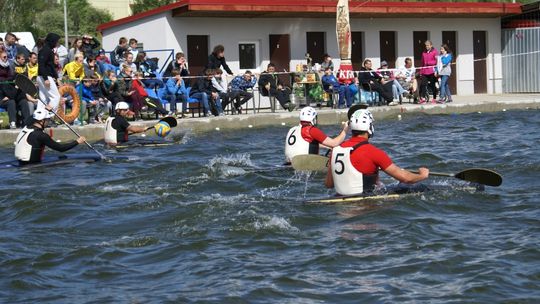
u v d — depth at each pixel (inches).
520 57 1549.0
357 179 536.4
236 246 442.3
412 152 797.2
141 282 389.1
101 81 1047.0
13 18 2059.5
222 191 599.2
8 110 973.2
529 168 666.2
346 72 1238.9
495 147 814.5
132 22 1352.1
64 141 970.1
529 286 366.0
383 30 1465.3
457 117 1178.6
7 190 621.9
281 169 671.8
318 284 376.5
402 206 516.4
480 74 1565.0
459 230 464.4
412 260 407.8
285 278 384.8
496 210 512.1
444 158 751.1
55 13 2186.3
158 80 1112.2
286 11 1284.4
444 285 370.6
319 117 1153.4
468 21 1540.4
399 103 1278.3
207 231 474.9
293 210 518.9
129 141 909.8
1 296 373.7
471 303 346.3
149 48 1323.8
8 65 974.4
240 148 863.7
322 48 1413.6
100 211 540.4
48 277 400.5
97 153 794.8
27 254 439.2
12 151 892.0
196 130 1064.8
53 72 979.3
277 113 1144.8
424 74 1290.6
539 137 890.1
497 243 434.9
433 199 535.8
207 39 1315.2
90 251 441.4
